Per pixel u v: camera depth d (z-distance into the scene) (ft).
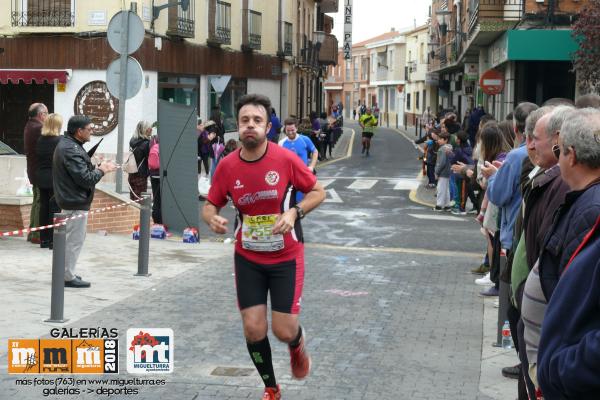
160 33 78.89
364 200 64.44
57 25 73.92
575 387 9.29
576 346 9.34
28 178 41.52
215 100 93.45
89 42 73.51
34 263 34.45
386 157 114.73
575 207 11.58
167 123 43.14
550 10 72.64
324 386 20.33
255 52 107.65
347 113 328.70
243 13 103.14
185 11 83.35
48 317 25.98
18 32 74.49
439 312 28.32
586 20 66.44
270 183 17.74
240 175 17.84
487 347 24.02
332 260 38.24
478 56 118.83
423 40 225.76
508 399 19.61
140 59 74.69
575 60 68.69
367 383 20.62
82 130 29.58
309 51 138.21
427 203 62.85
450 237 46.91
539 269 12.40
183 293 30.17
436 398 19.60
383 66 279.28
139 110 74.43
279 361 22.33
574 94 80.43
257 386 20.27
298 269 18.21
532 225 15.15
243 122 17.62
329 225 50.80
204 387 20.18
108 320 26.03
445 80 175.73
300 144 42.22
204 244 41.96
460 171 33.22
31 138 37.78
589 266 9.60
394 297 30.50
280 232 17.51
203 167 73.56
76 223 30.01
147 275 33.06
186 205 42.80
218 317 26.78
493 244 30.32
